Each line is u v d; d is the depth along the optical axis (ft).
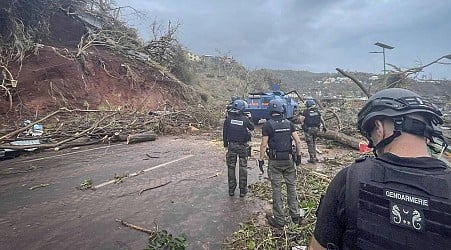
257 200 21.34
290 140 16.98
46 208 19.93
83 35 62.64
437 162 3.94
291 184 17.04
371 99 4.56
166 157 34.81
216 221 17.92
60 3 61.87
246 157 22.08
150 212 19.29
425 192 3.65
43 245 15.21
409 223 3.61
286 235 15.20
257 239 15.48
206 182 25.58
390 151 4.23
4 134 37.14
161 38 77.15
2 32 50.01
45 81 51.65
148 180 25.96
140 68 69.51
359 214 3.98
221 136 50.72
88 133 41.60
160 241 14.25
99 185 24.58
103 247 14.99
